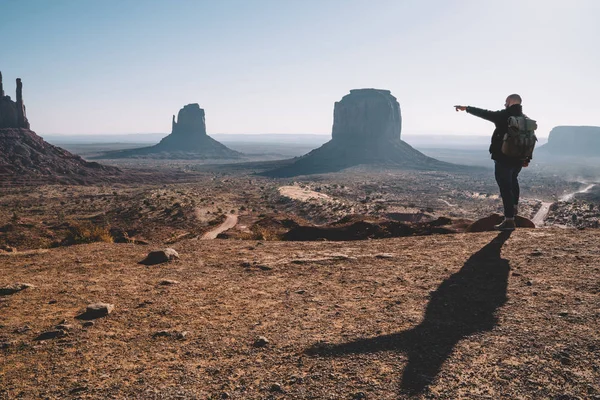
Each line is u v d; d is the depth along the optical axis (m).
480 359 3.30
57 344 4.07
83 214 171.00
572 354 3.25
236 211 162.88
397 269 6.16
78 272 6.93
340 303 4.91
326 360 3.46
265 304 5.05
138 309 5.04
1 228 93.56
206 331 4.28
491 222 11.30
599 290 4.53
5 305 5.32
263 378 3.24
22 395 3.13
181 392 3.09
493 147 7.62
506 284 5.04
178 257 7.84
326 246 8.32
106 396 3.07
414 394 2.87
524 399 2.73
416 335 3.84
